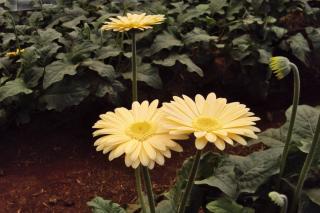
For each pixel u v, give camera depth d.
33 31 1.40
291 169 0.75
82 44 1.17
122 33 1.23
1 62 1.23
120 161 1.09
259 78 1.30
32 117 1.19
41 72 1.14
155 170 1.05
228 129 0.50
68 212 0.93
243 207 0.68
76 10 1.43
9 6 1.54
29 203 0.96
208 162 0.77
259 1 1.40
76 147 1.14
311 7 1.52
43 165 1.08
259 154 0.76
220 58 1.31
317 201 0.70
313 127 0.78
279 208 0.75
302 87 1.42
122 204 0.95
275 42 1.37
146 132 0.51
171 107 0.52
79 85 1.12
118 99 1.14
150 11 1.37
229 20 1.39
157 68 1.19
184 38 1.27
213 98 0.55
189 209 0.74
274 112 1.31
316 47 1.35
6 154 1.12
